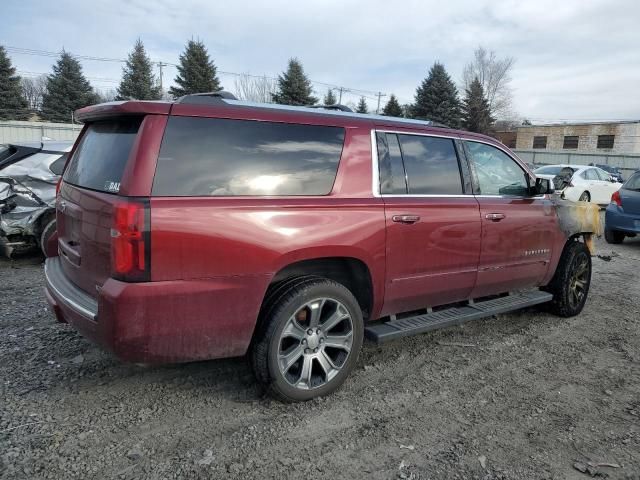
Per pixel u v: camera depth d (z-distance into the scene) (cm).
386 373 380
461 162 415
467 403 339
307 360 325
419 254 373
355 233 333
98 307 271
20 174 673
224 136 296
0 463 255
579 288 541
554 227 489
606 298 616
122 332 264
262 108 319
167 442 281
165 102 284
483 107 5606
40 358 381
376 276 351
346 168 340
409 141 383
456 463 272
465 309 431
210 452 273
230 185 293
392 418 316
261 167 306
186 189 278
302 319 322
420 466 269
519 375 387
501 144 459
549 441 297
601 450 289
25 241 675
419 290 383
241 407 321
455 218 394
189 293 276
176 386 346
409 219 362
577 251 527
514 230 445
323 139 336
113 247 262
